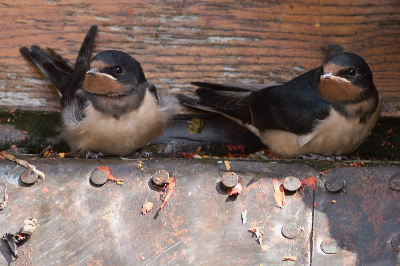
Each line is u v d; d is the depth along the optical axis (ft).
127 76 17.83
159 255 13.99
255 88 20.95
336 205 14.69
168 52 21.54
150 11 22.15
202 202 14.85
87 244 14.12
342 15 22.09
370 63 21.20
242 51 21.57
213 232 14.35
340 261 13.80
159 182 14.97
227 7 22.22
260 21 22.04
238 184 15.11
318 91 18.31
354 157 20.36
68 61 21.39
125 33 21.83
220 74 21.26
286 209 14.69
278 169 15.46
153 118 18.17
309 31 21.89
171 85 21.11
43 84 20.83
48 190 14.99
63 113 18.56
